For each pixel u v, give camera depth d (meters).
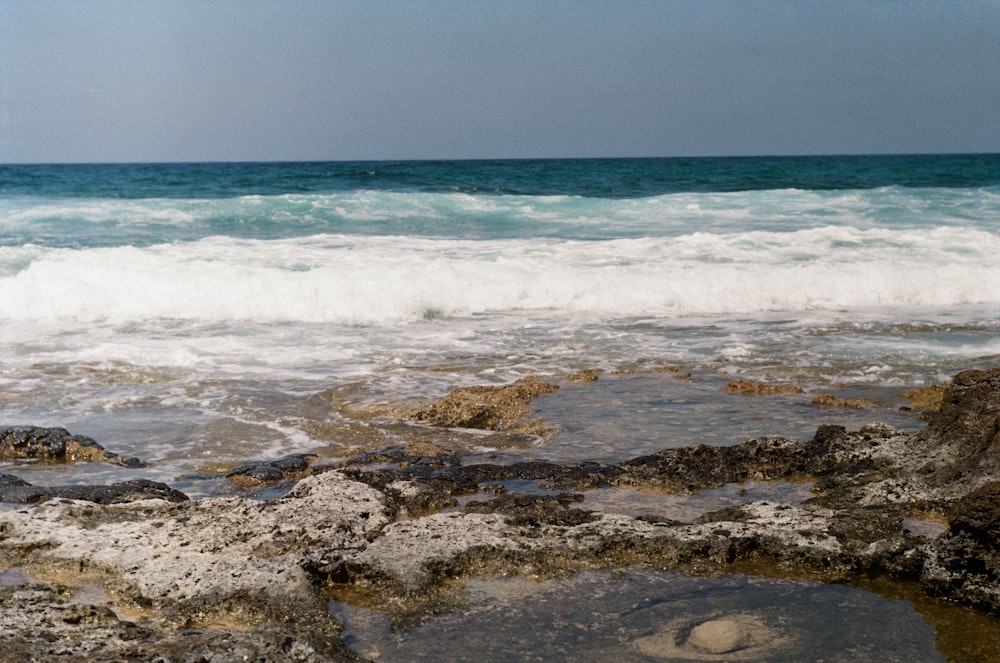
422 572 5.29
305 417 8.70
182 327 12.49
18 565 5.45
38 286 13.13
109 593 5.07
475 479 6.95
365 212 21.97
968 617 5.00
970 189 28.06
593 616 4.98
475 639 4.75
